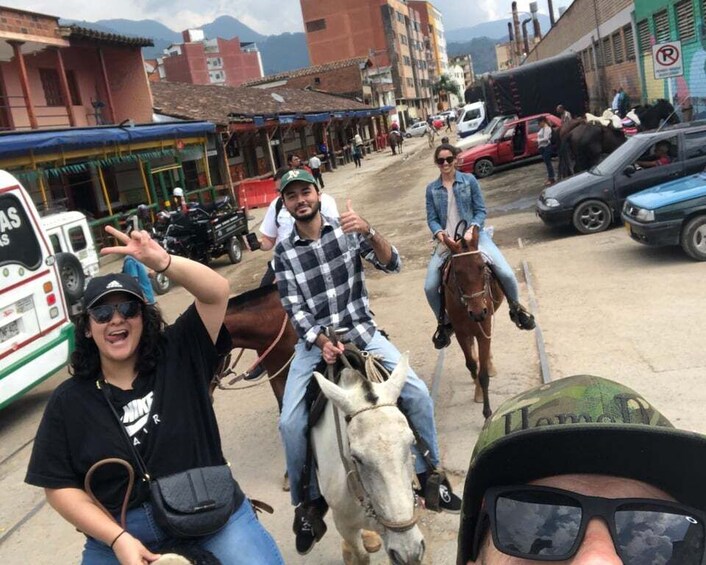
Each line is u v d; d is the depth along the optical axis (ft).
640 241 33.76
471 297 18.03
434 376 23.86
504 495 4.11
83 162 56.49
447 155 20.22
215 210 57.26
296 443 12.84
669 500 3.92
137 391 9.11
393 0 305.12
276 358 18.31
